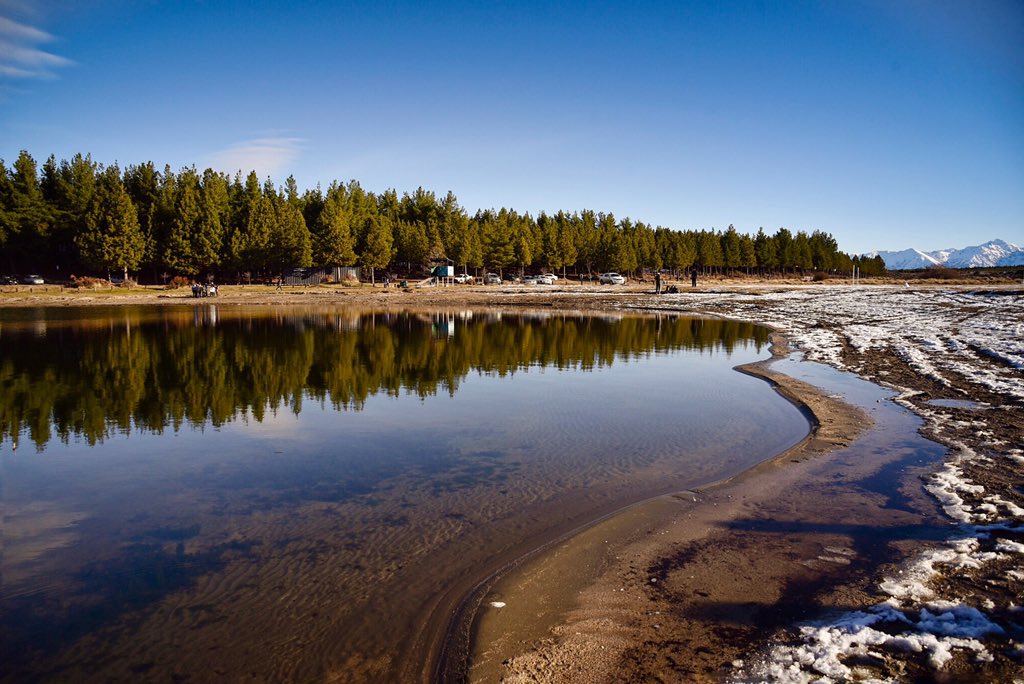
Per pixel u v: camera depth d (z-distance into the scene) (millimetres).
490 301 60625
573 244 106062
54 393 16359
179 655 5141
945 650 4746
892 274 173375
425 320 39938
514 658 4945
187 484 9359
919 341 24453
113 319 39656
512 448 11094
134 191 90688
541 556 6703
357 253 93250
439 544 7141
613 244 107000
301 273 89125
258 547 7141
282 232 80250
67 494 8977
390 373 19500
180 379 18391
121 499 8750
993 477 8773
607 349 25328
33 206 77625
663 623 5383
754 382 17297
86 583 6363
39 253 79438
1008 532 6945
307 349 25078
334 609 5789
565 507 8242
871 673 4523
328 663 4996
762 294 72125
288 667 4953
